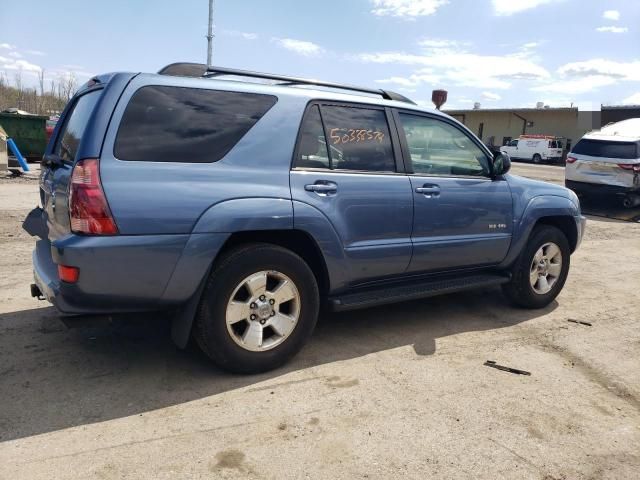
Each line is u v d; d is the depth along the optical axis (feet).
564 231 18.28
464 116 170.19
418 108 14.14
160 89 10.39
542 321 16.14
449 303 17.48
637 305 18.28
